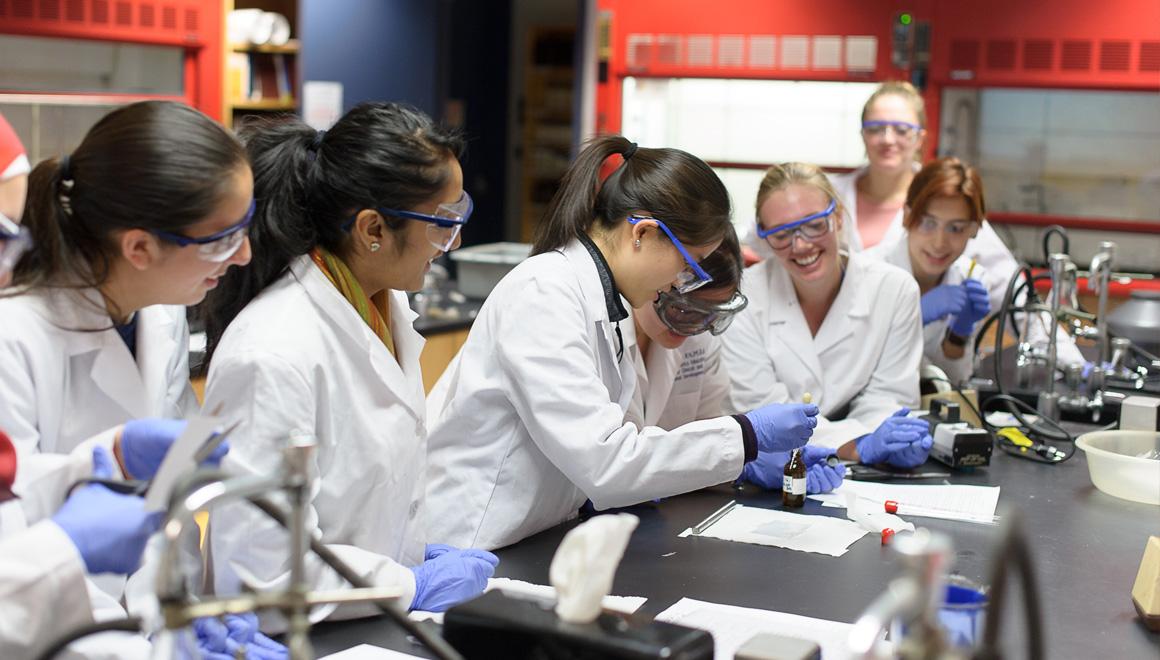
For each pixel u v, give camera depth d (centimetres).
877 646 129
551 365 200
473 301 483
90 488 139
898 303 307
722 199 209
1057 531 221
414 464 188
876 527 218
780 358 306
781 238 285
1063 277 319
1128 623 175
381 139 170
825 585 188
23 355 162
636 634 128
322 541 173
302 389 165
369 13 677
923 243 336
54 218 157
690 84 595
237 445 160
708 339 266
